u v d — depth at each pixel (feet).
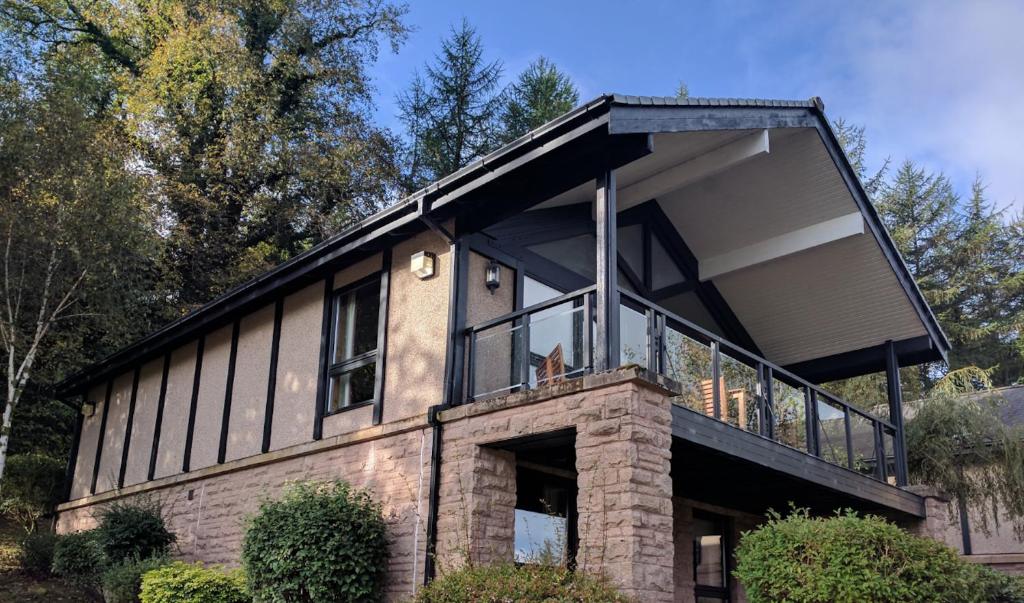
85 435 49.83
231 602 28.55
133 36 75.92
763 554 22.63
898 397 37.55
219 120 73.92
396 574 26.30
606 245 23.26
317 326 33.81
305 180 73.00
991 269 90.22
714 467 27.91
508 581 19.90
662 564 20.71
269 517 27.04
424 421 26.63
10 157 41.83
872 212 33.42
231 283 68.39
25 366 41.96
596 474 21.42
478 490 24.62
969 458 40.27
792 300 38.04
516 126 83.92
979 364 84.23
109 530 35.63
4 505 49.14
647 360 24.22
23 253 42.47
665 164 29.81
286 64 74.84
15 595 34.30
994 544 47.11
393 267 31.01
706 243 36.78
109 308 47.19
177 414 41.16
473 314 27.86
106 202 44.24
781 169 32.40
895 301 36.32
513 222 30.22
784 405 31.91
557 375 26.11
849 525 22.07
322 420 31.94
